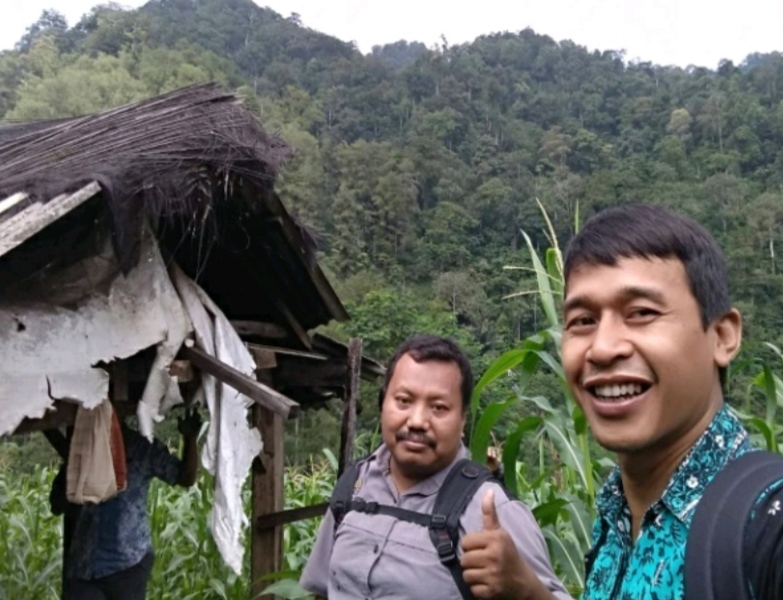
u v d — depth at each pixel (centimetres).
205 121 390
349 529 213
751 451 102
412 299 3409
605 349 108
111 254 344
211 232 403
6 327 305
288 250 420
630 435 107
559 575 320
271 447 464
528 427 277
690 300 108
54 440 407
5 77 5191
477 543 129
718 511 94
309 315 477
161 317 359
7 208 304
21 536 504
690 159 5169
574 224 284
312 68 7044
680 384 106
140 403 350
